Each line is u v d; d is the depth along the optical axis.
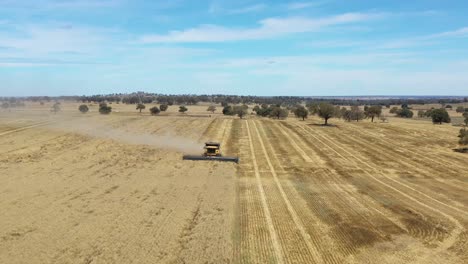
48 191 34.06
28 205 30.16
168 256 21.78
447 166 49.84
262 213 29.75
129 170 43.03
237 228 26.41
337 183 40.19
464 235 26.62
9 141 59.59
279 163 49.47
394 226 27.95
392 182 41.28
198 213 29.22
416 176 44.25
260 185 38.28
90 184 36.72
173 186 36.78
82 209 29.47
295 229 26.66
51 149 54.44
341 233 26.25
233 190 36.06
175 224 26.72
